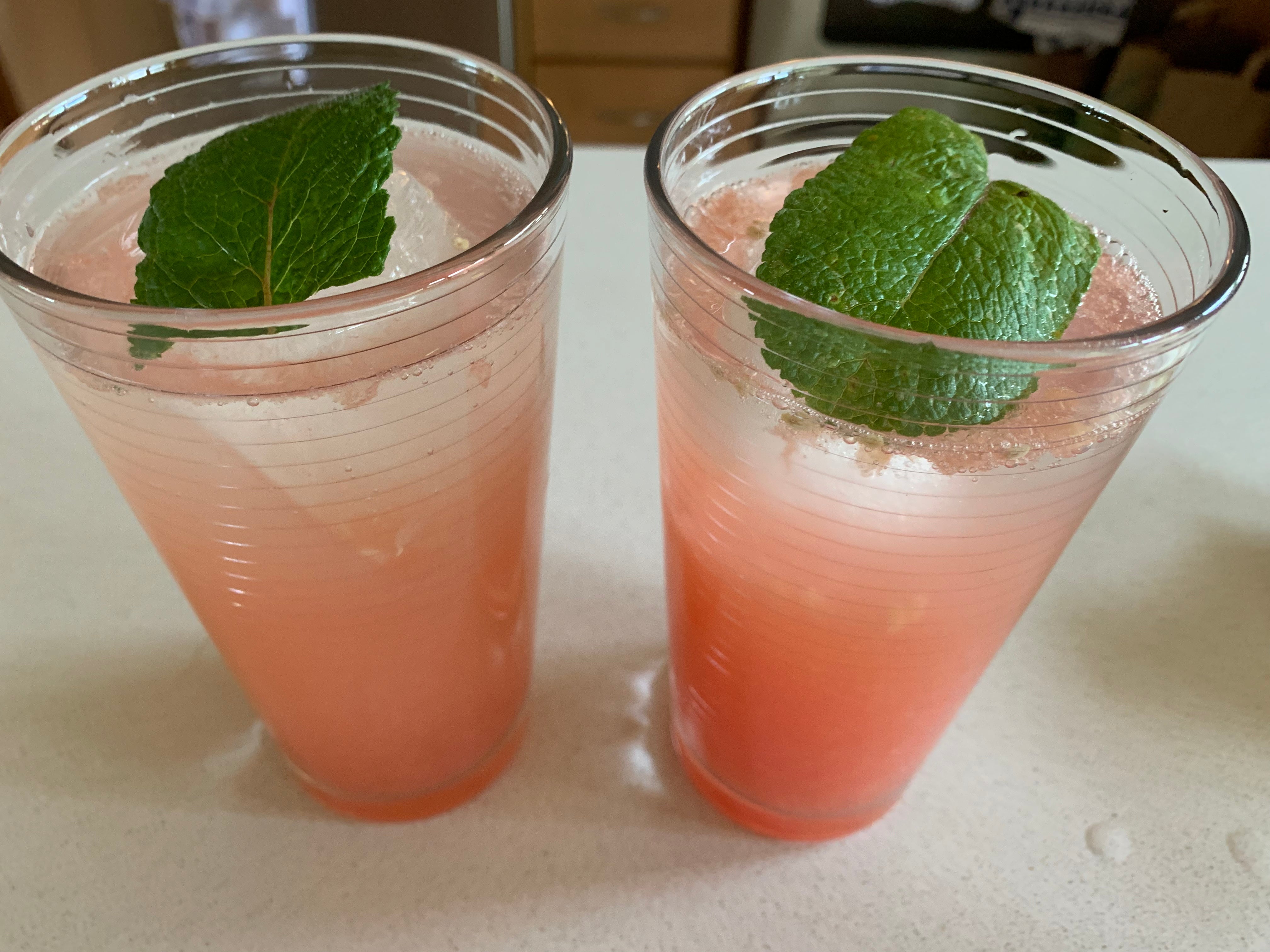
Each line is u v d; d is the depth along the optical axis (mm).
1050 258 139
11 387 291
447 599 169
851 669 165
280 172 145
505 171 188
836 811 198
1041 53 681
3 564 245
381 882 190
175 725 216
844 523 142
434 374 136
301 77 200
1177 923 181
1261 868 189
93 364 129
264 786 206
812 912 186
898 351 116
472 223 174
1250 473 268
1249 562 247
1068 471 135
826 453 135
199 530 148
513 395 155
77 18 551
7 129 162
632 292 319
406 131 204
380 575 157
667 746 218
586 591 245
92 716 216
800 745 184
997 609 158
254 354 124
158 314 117
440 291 129
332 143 146
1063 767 208
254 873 190
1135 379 126
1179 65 666
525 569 189
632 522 259
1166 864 191
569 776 211
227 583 157
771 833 201
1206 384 293
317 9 569
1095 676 225
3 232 154
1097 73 684
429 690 182
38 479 266
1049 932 181
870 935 182
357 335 126
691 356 146
